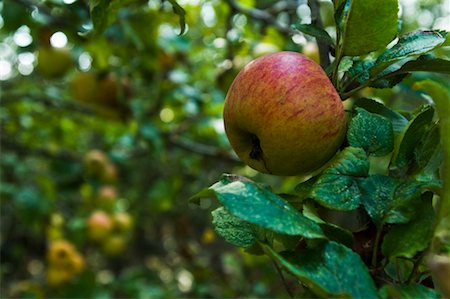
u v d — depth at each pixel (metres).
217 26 3.13
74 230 3.94
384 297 0.74
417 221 0.83
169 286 5.07
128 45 2.89
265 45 2.72
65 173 4.02
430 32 1.00
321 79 1.02
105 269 6.44
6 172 4.53
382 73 1.03
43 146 4.20
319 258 0.75
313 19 1.18
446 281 0.82
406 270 0.99
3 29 2.62
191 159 3.75
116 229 4.07
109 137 4.18
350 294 0.69
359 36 0.98
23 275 6.05
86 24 2.31
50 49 3.41
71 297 3.88
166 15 2.73
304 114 0.99
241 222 0.94
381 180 0.88
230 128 1.09
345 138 1.05
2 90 3.86
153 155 3.85
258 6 3.38
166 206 3.97
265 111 1.00
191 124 3.52
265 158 1.06
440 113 0.75
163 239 6.29
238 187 0.80
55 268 3.88
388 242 0.83
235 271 3.34
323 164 1.06
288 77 1.01
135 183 5.14
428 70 1.01
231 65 2.93
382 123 0.96
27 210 3.90
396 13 0.95
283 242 0.91
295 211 0.79
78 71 3.71
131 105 3.32
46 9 2.43
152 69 3.15
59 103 3.57
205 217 5.00
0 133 4.12
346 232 0.84
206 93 3.50
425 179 0.88
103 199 4.06
